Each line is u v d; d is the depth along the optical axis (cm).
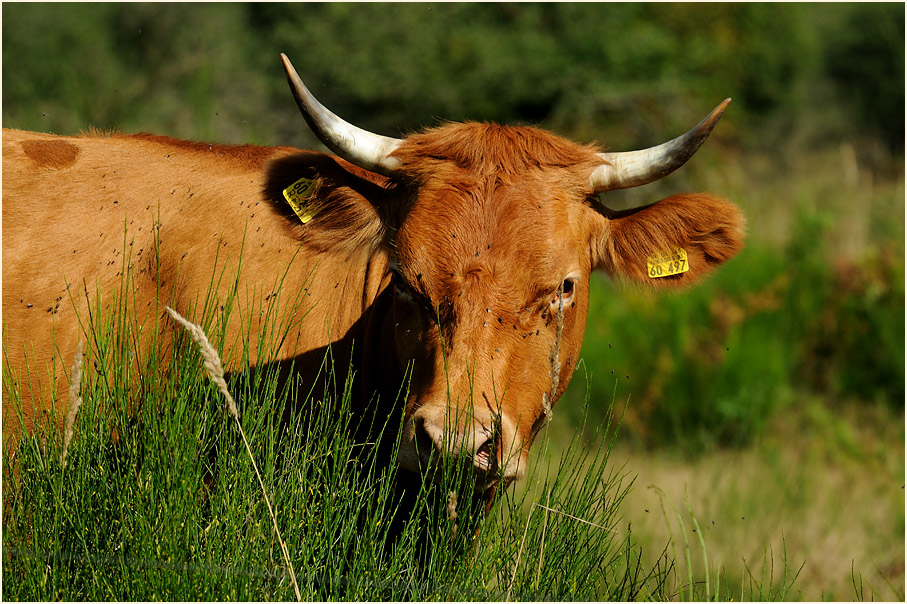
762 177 7169
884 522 2638
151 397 1388
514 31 7019
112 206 1750
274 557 1341
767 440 3153
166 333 1664
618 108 6875
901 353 3450
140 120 4572
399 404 1517
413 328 1441
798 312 3609
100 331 1496
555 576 1374
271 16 6812
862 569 2386
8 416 1644
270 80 6150
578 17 7062
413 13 6862
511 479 1341
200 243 1694
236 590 1260
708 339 3425
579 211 1549
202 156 1814
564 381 1565
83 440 1344
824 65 10356
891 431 3212
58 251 1711
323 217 1581
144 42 5859
